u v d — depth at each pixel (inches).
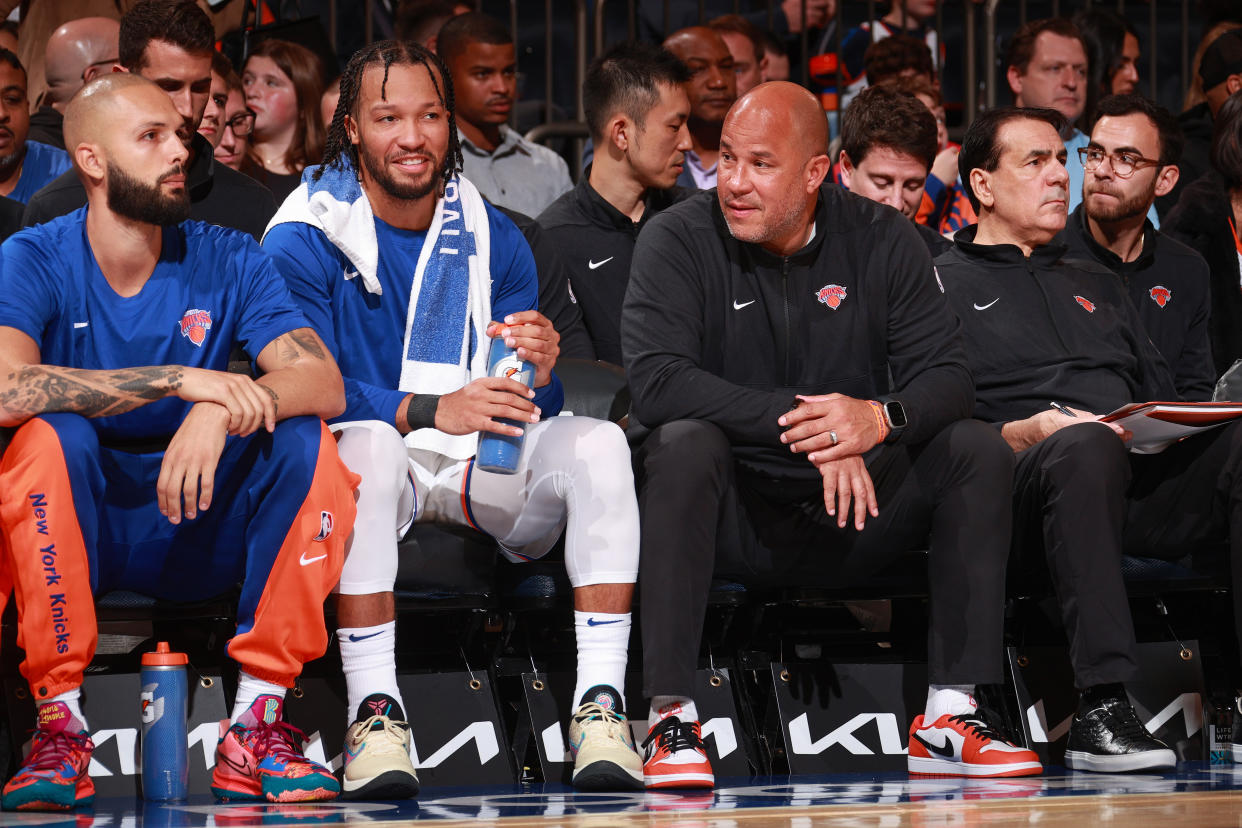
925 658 282.8
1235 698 285.7
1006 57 502.3
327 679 249.8
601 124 363.3
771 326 276.8
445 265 272.2
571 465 246.1
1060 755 278.7
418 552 253.8
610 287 354.9
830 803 207.0
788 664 271.9
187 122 314.5
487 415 242.5
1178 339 362.0
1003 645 267.9
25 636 214.8
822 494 266.4
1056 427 287.6
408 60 265.7
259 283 249.9
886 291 278.7
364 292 268.5
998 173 327.9
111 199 235.5
